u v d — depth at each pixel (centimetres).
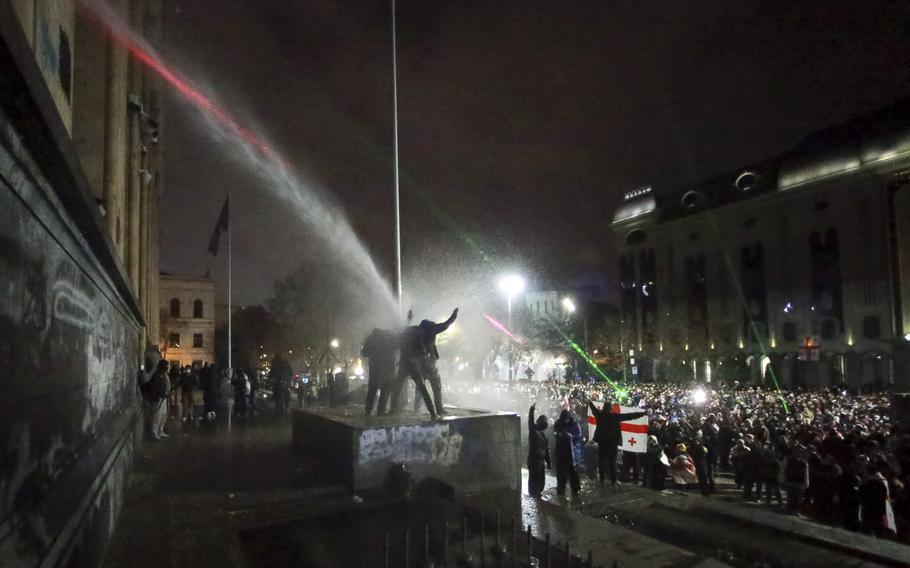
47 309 393
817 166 5653
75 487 470
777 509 1395
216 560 648
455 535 791
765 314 6219
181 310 7425
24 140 313
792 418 2044
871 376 5172
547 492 1162
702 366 6781
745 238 6469
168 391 1528
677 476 1503
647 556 754
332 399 2742
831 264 5559
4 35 225
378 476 999
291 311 5872
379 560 692
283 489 966
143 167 1781
